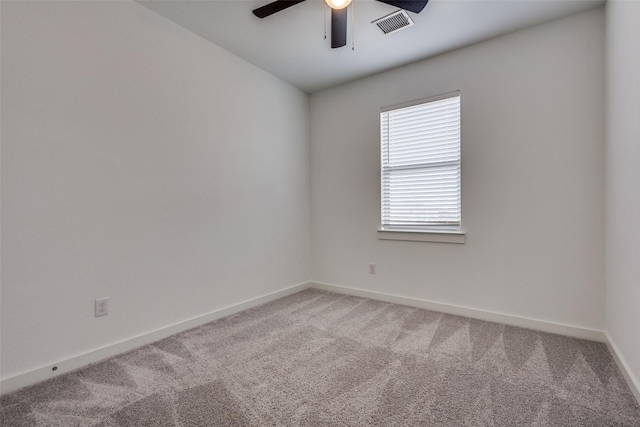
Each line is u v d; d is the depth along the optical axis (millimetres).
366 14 2201
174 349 2062
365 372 1755
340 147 3479
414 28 2377
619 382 1639
